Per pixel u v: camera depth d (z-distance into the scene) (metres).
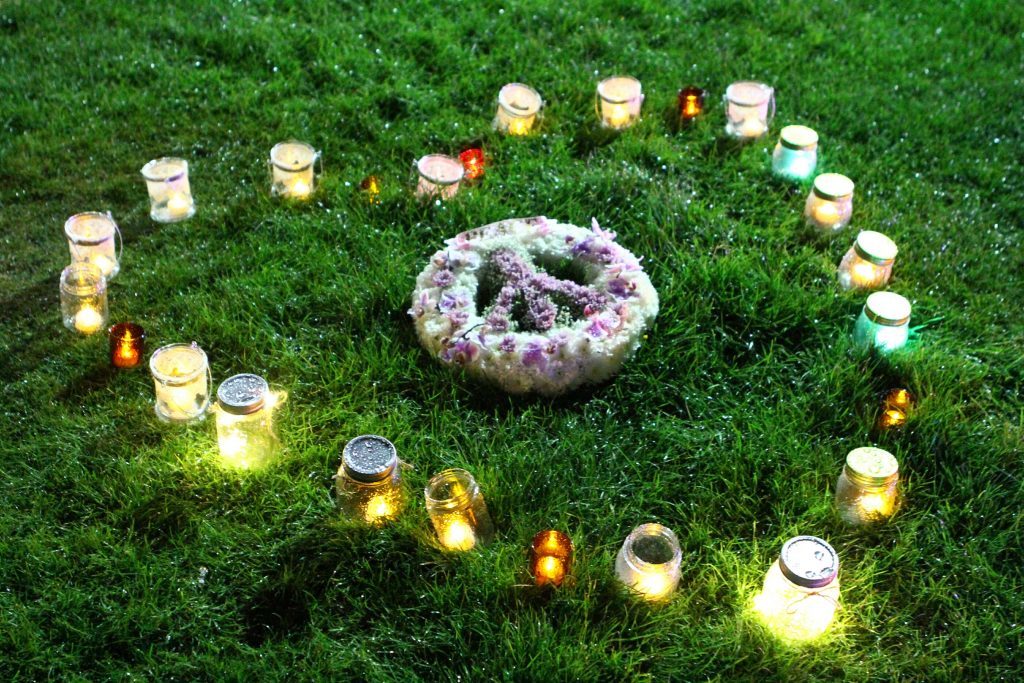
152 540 3.86
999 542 3.93
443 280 4.70
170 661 3.51
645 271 5.02
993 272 5.19
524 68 6.48
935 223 5.46
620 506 4.04
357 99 6.13
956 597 3.76
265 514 3.97
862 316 4.64
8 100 5.99
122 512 3.91
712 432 4.27
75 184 5.52
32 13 6.73
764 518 4.03
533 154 5.75
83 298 4.61
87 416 4.31
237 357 4.57
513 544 3.83
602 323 4.51
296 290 4.93
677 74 6.49
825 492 4.04
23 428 4.25
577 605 3.63
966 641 3.62
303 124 5.96
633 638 3.58
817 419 4.38
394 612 3.67
